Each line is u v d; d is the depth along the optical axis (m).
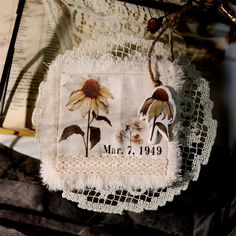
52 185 0.35
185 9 0.36
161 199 0.36
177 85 0.35
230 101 0.39
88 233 0.39
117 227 0.39
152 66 0.35
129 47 0.36
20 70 0.38
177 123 0.35
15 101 0.38
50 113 0.35
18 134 0.38
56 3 0.39
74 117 0.35
